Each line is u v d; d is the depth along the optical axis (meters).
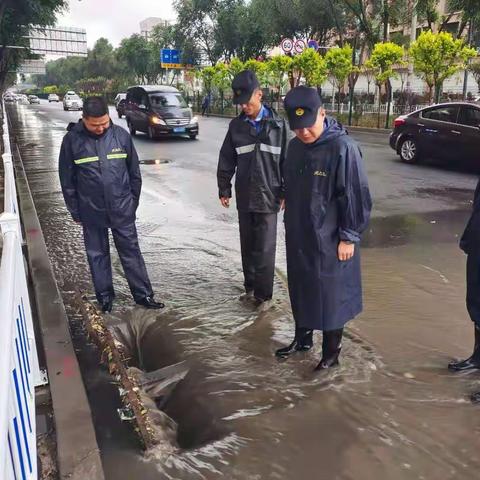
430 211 7.47
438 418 2.71
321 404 2.83
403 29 34.44
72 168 3.70
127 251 3.95
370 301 4.26
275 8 32.72
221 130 22.36
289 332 3.69
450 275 4.90
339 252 2.86
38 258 5.03
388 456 2.42
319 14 30.55
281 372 3.16
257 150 3.80
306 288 2.98
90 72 95.56
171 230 6.59
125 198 3.81
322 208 2.82
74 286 4.55
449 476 2.30
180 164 12.56
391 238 6.15
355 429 2.62
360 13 27.77
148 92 18.62
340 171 2.73
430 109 11.59
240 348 3.47
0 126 21.19
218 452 2.46
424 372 3.15
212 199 8.54
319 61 23.95
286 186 2.98
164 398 3.11
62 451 2.39
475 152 10.63
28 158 14.11
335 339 3.09
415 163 11.97
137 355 3.80
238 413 2.77
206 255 5.48
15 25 27.83
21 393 1.97
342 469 2.35
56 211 7.66
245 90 3.70
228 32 41.34
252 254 4.18
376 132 21.09
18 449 1.69
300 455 2.44
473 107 10.80
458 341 3.56
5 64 44.81
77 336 3.64
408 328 3.75
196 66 46.62
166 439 2.61
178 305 4.17
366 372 3.14
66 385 2.91
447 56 17.53
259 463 2.39
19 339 2.23
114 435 2.61
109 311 4.01
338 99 28.39
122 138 3.74
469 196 8.49
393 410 2.78
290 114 2.72
